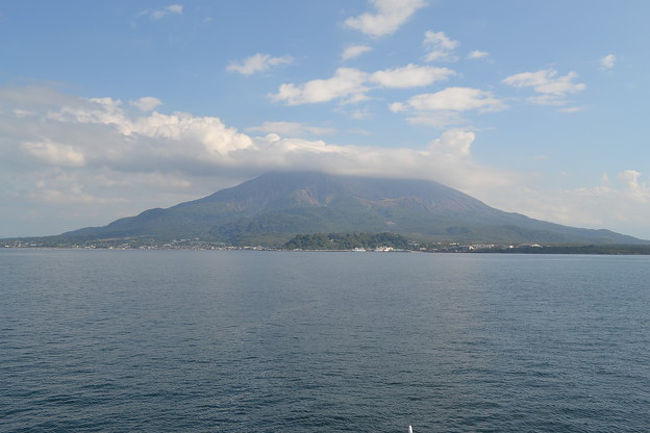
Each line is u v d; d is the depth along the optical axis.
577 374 52.16
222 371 51.94
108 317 83.44
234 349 61.09
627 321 83.25
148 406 42.25
